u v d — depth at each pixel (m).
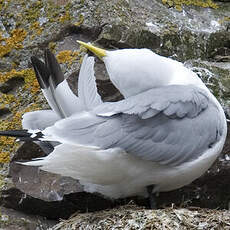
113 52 10.22
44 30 11.78
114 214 9.61
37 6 12.03
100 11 11.72
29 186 10.52
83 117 9.66
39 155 10.69
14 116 11.01
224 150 10.91
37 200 10.45
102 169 9.57
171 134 9.70
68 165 9.48
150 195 10.11
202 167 9.93
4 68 11.57
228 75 11.48
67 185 10.52
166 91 9.86
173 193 10.87
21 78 11.41
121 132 9.55
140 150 9.57
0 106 11.15
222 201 11.03
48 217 10.66
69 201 10.56
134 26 11.67
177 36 11.93
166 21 12.09
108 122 9.61
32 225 10.45
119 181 9.89
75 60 11.26
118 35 11.50
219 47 12.30
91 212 10.30
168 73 10.17
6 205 10.54
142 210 9.59
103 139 9.49
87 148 9.34
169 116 9.73
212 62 11.98
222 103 11.20
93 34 11.61
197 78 10.34
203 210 9.77
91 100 10.23
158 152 9.62
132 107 9.65
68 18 11.77
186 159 9.76
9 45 11.77
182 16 12.41
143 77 10.07
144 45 11.66
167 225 9.29
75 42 11.61
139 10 12.09
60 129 9.49
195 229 9.32
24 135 9.50
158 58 10.22
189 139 9.75
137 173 9.76
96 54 10.22
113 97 11.08
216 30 12.32
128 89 10.14
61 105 10.08
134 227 9.33
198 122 9.84
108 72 10.21
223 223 9.38
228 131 10.94
